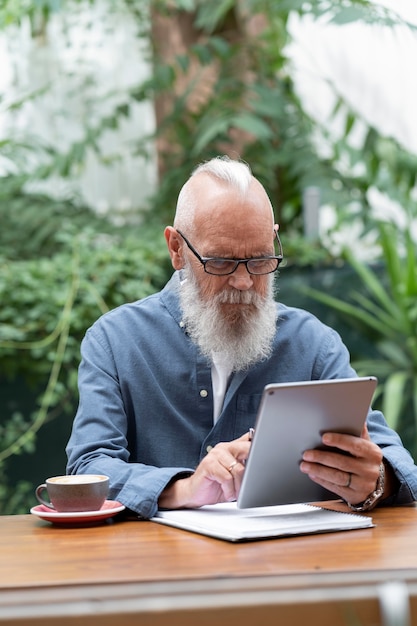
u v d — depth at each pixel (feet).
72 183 16.88
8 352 13.44
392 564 5.02
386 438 7.30
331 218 17.38
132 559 5.20
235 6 17.37
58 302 13.47
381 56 17.25
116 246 14.80
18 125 16.53
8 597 4.15
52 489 6.33
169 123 16.69
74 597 4.12
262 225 7.14
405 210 16.47
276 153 16.67
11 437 13.50
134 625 4.02
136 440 7.63
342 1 14.93
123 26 16.98
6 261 14.46
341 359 7.88
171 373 7.63
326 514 6.32
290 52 17.38
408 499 6.86
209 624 4.07
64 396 13.62
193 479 6.40
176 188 16.56
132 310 7.89
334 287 15.26
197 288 7.28
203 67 16.69
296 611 4.14
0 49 16.34
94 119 17.17
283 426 5.94
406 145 17.39
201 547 5.51
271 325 7.35
